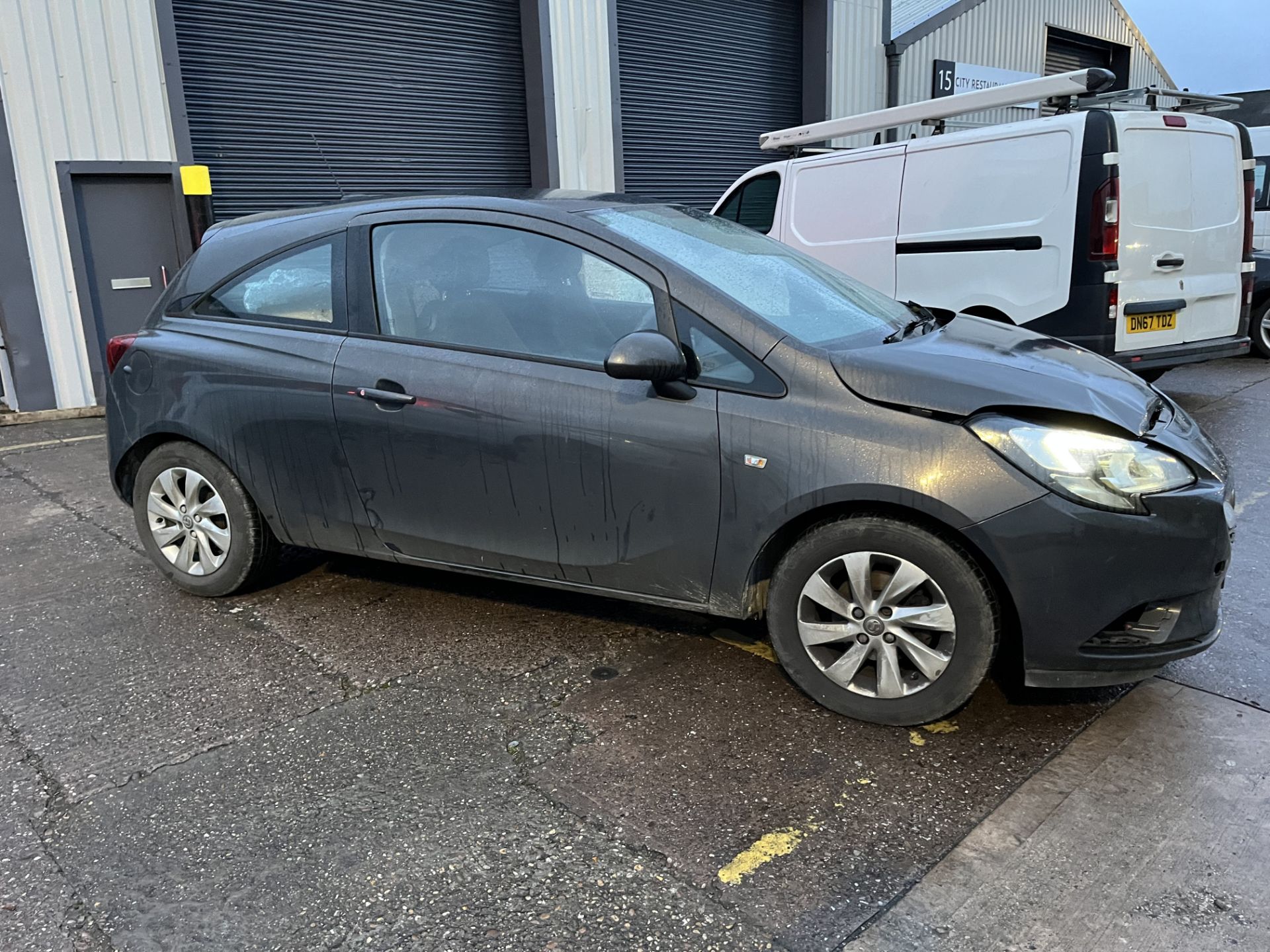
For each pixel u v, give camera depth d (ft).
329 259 11.41
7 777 8.74
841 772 8.59
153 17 25.09
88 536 15.72
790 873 7.27
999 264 21.02
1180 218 20.36
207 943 6.66
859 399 8.80
